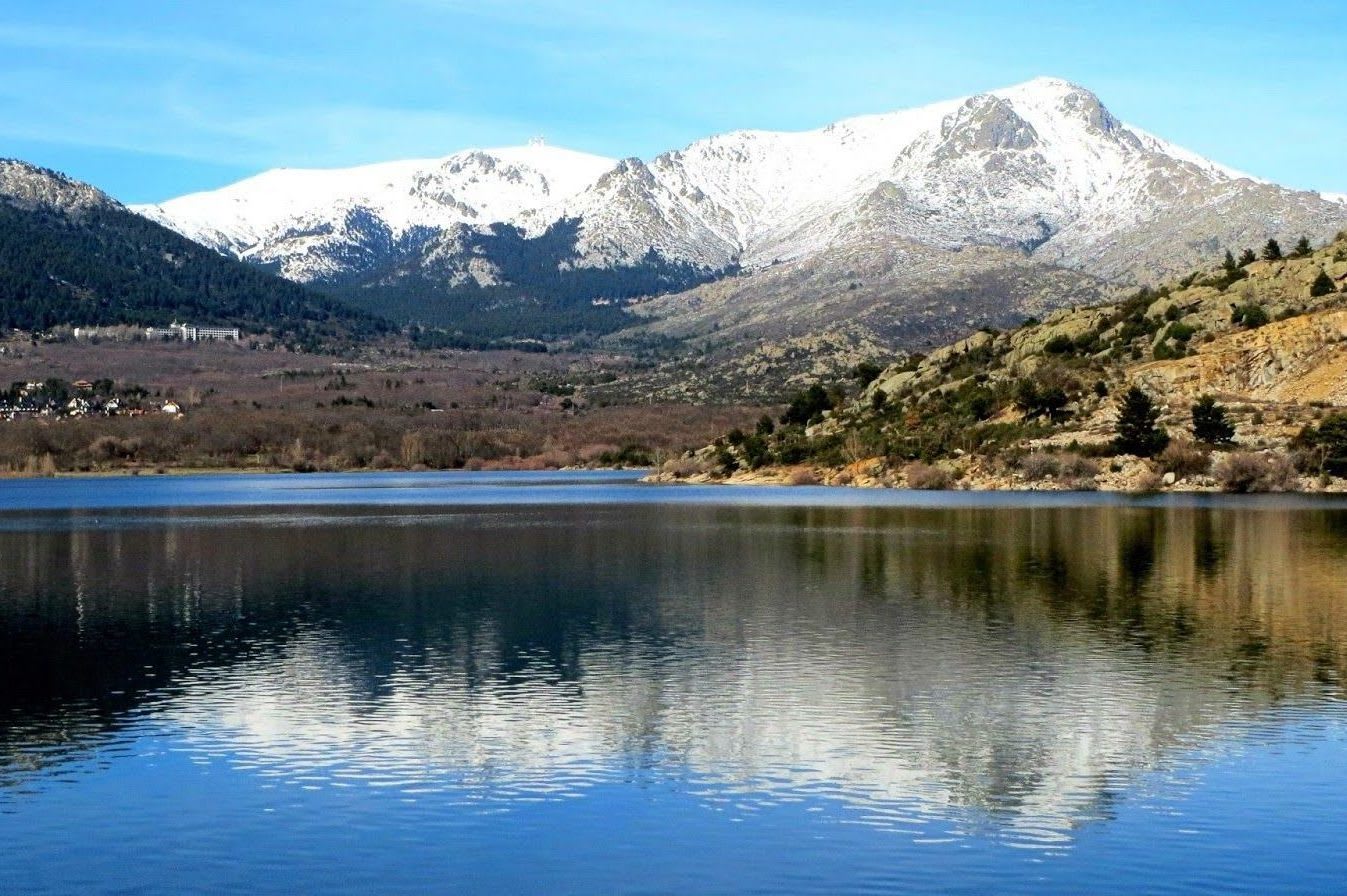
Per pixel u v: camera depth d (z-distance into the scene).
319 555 104.50
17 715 50.28
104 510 166.12
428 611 73.94
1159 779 41.97
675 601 76.88
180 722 49.19
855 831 38.00
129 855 36.53
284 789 41.53
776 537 114.50
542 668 58.06
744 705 51.09
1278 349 177.00
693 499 172.12
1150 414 170.00
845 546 105.81
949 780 42.03
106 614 73.81
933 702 51.38
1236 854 36.16
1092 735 46.66
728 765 43.62
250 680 56.06
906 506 148.12
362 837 37.66
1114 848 36.59
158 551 109.31
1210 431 166.62
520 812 39.50
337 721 49.22
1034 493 164.50
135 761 44.44
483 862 35.97
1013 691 52.97
